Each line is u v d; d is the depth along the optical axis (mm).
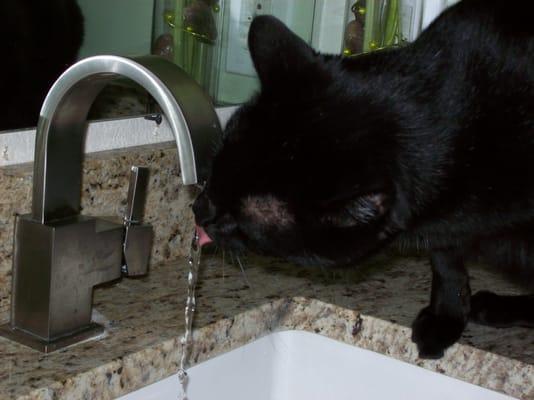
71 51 1132
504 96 1011
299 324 1131
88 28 1161
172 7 1298
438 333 1039
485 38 1044
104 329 985
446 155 988
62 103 888
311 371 1136
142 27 1250
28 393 830
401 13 1593
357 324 1089
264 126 959
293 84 982
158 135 1188
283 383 1146
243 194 960
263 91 991
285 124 949
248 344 1083
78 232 940
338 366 1118
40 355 916
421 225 1041
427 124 987
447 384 1047
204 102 822
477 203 1025
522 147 999
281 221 966
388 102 985
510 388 995
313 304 1118
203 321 1021
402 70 1032
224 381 1059
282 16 1495
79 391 876
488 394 1021
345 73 1013
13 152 1019
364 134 942
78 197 960
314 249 983
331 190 881
